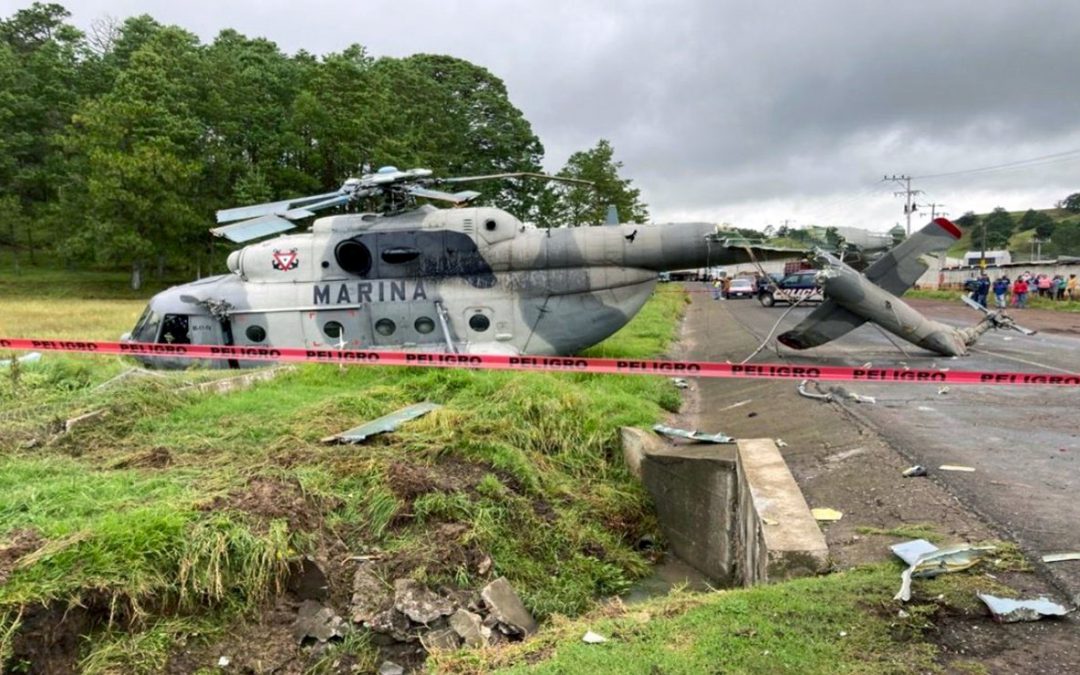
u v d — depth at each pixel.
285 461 7.65
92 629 5.09
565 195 60.06
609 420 10.42
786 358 15.95
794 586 4.72
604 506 8.98
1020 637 3.93
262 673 5.25
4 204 54.16
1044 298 39.59
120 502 6.24
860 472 7.17
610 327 14.37
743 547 7.11
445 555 6.52
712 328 26.30
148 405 9.54
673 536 8.84
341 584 6.06
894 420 9.12
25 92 63.53
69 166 53.81
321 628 5.62
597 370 10.26
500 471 8.46
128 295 46.59
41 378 11.14
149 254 45.19
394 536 6.78
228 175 49.12
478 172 58.16
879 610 4.27
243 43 63.09
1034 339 19.53
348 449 8.12
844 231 15.33
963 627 4.06
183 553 5.55
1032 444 7.81
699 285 70.38
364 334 13.79
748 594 4.68
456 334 13.85
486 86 61.88
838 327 15.42
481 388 10.80
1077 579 4.50
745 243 14.12
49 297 44.84
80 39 71.94
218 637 5.40
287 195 46.53
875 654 3.82
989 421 9.02
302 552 6.06
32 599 4.85
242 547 5.78
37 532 5.56
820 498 6.70
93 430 8.73
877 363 14.69
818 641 3.98
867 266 15.62
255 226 13.17
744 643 4.02
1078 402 10.24
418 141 50.56
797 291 37.81
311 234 14.30
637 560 8.28
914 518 5.82
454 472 8.12
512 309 13.94
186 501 6.21
